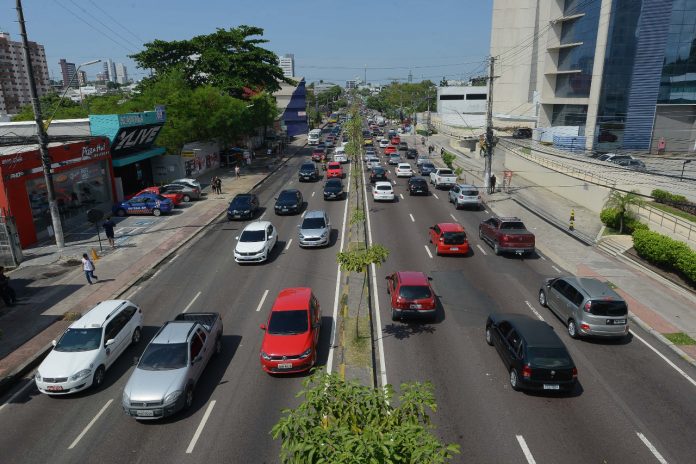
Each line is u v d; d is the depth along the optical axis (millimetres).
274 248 27344
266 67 65312
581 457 10930
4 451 11578
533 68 82312
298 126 115000
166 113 47594
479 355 15492
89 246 28109
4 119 50219
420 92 182750
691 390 13641
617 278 22406
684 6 43938
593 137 50250
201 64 62969
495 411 12594
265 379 14367
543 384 12914
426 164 53531
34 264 25172
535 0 79312
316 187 46719
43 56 158750
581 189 37125
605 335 16062
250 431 11977
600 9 50500
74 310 19688
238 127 56688
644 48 45875
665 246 22359
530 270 23594
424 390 7633
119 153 40906
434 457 5992
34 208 29328
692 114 46281
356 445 6066
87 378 13914
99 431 12219
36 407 13445
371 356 15297
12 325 18609
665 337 16672
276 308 15664
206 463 10906
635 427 11984
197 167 53469
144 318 18828
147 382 12633
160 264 25172
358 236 29156
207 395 13586
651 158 42594
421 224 32438
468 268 23828
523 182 48656
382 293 20703
